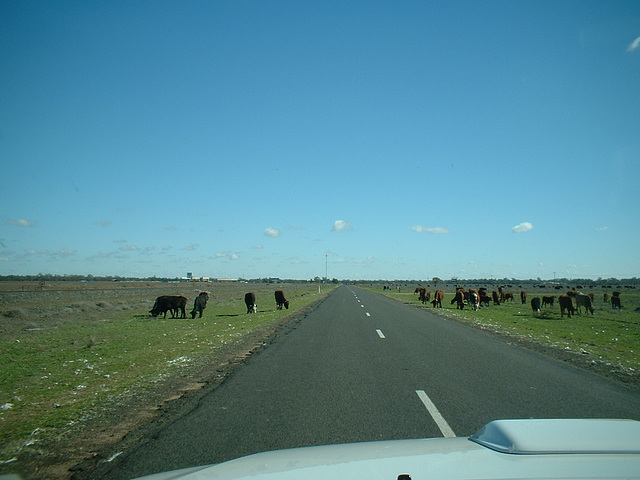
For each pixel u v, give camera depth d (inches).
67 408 298.5
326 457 128.7
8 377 408.5
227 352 527.2
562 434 117.9
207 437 230.4
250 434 234.1
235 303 1777.8
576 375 390.6
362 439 222.4
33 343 651.5
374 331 733.3
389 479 103.3
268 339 639.1
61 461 204.7
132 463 197.6
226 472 120.6
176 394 330.3
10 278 6973.4
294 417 265.4
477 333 717.9
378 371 408.5
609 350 569.9
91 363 475.8
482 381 364.5
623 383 359.9
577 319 1123.3
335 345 575.5
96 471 191.0
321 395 320.2
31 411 293.4
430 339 635.5
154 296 2269.9
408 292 3344.0
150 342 634.2
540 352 527.2
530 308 1557.6
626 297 2613.2
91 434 243.6
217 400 307.9
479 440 129.3
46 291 2600.9
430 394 320.8
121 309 1412.4
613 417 258.5
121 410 290.5
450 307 1535.4
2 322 984.3
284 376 387.5
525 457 105.6
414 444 136.3
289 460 128.6
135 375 402.3
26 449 220.7
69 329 853.2
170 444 221.0
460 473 98.6
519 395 316.2
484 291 1699.1
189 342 622.2
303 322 897.5
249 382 364.2
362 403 296.8
